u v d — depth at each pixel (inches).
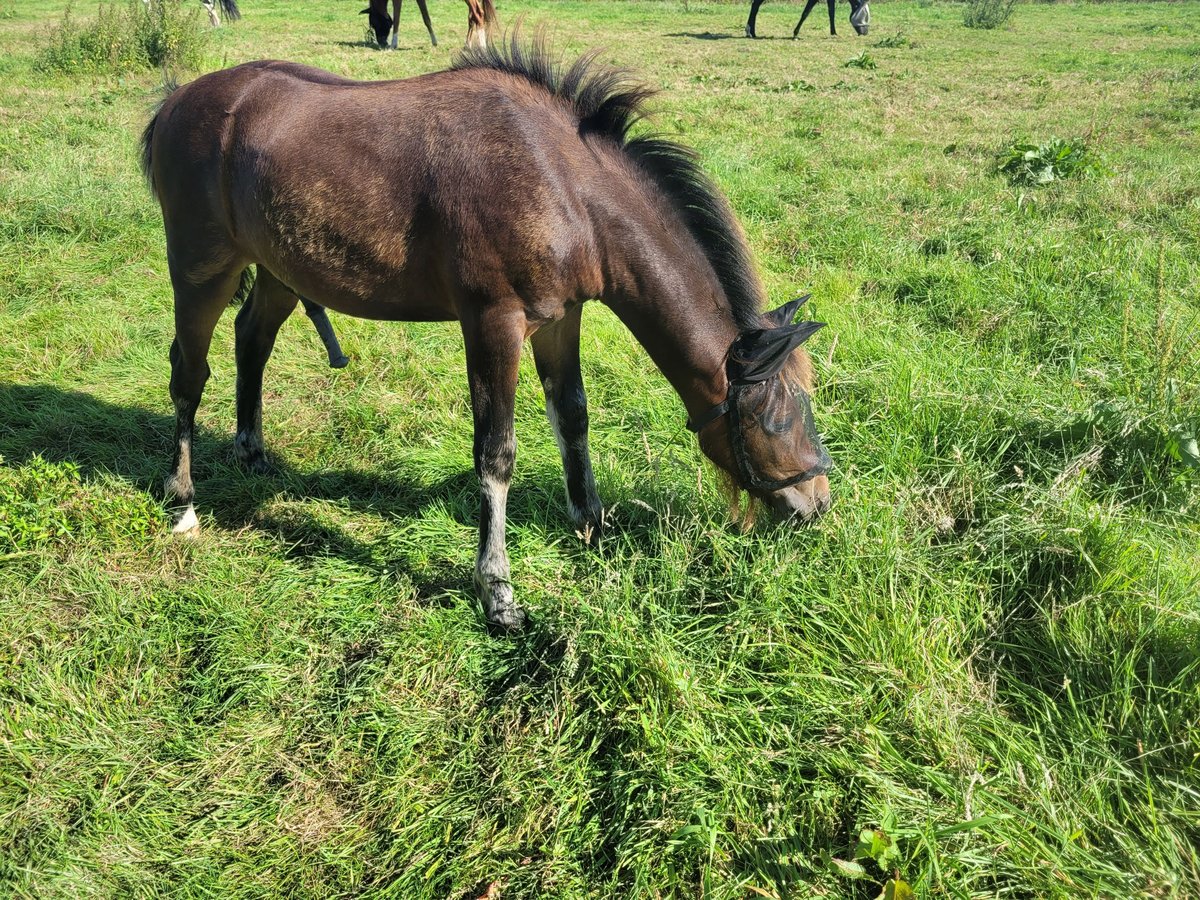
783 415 111.3
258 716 108.5
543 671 112.2
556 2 1091.3
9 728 104.3
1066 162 299.9
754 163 333.1
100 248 250.5
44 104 404.8
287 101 120.7
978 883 83.0
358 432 168.7
